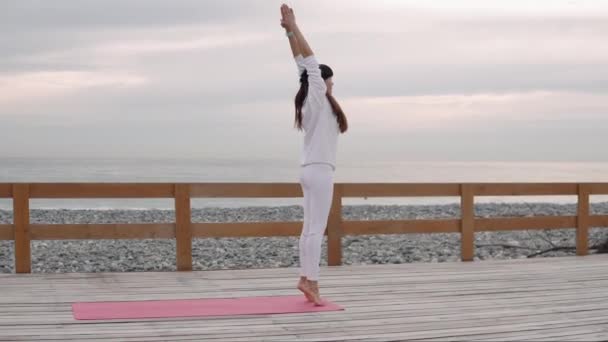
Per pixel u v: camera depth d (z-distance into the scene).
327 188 5.35
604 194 8.82
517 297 5.88
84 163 89.88
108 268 10.80
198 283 6.53
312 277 5.46
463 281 6.67
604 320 5.02
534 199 39.56
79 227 7.16
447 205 24.08
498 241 14.24
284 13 5.30
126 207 32.03
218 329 4.70
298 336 4.52
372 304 5.56
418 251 12.27
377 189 7.84
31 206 32.12
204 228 7.40
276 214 20.02
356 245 12.99
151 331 4.62
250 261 11.19
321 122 5.29
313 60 5.29
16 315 5.09
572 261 8.12
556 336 4.55
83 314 5.09
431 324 4.87
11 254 12.31
